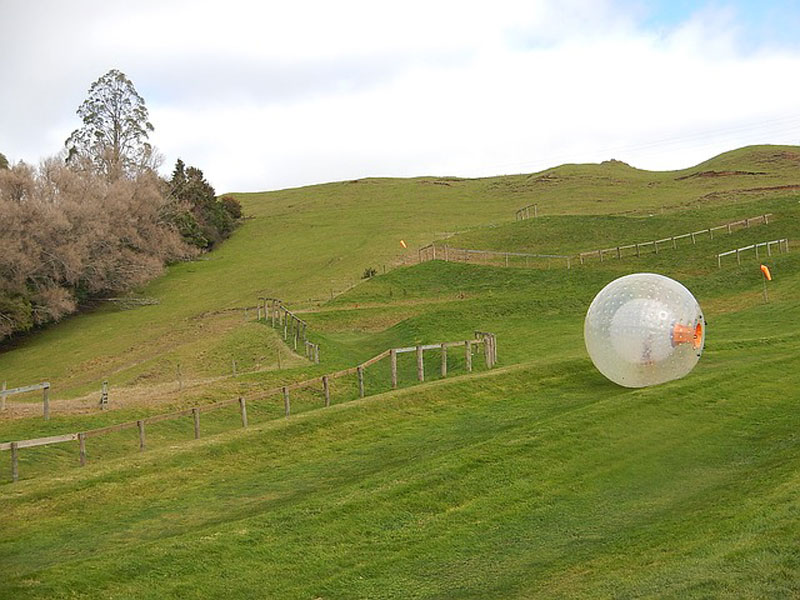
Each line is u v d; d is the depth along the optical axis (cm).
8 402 3203
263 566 1211
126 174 9056
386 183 13412
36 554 1388
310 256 8150
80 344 5622
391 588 1125
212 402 2781
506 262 6344
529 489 1488
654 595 908
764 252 5253
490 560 1198
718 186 10000
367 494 1471
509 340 3772
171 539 1315
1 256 6075
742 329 3462
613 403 2006
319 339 4138
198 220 9419
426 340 3944
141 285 7506
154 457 1928
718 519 1164
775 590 856
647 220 7112
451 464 1593
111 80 9925
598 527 1300
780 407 1994
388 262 7138
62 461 2123
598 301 2178
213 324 5425
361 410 2272
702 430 1836
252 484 1761
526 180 12325
